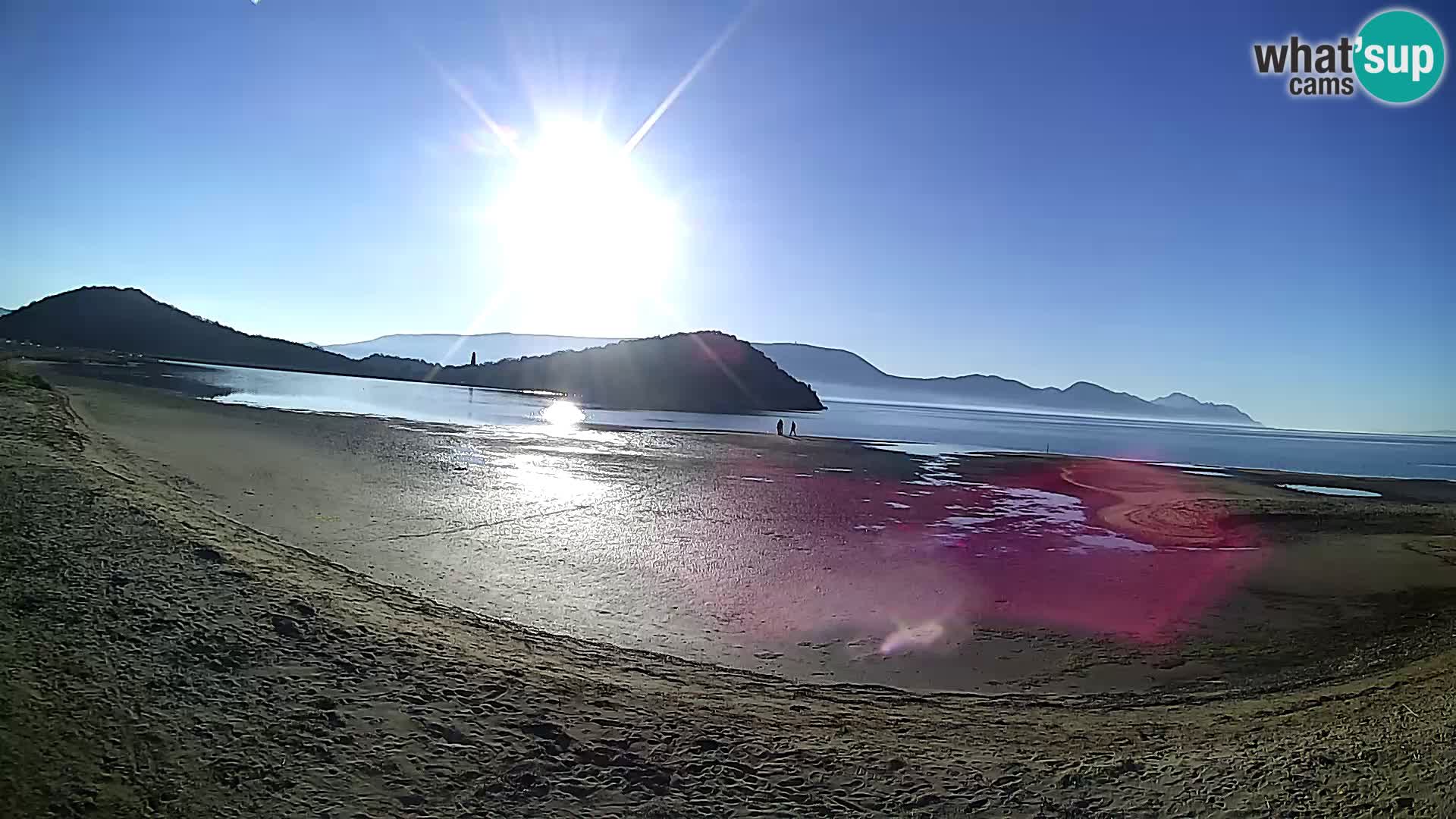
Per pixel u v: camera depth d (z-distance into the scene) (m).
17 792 5.00
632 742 6.74
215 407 35.94
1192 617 13.79
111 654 6.90
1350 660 11.88
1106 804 5.98
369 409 47.66
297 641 7.75
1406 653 12.13
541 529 16.92
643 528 17.83
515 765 6.16
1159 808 5.89
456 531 16.12
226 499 16.02
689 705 7.88
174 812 5.12
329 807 5.39
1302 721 8.33
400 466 23.50
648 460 29.84
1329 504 27.06
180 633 7.48
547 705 7.25
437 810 5.52
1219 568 17.52
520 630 10.32
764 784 6.21
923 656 11.34
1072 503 26.28
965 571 16.08
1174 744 7.50
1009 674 10.84
